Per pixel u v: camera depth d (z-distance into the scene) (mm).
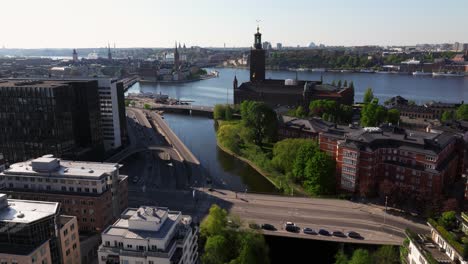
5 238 104250
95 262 133500
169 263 97500
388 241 137875
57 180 150000
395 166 178250
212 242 122062
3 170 170000
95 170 155125
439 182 165875
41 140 198375
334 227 149125
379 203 169000
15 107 196375
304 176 193125
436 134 195125
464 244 93125
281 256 145375
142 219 103688
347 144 179250
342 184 183375
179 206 170750
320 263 142125
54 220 110562
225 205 171000
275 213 162125
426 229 145250
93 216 147750
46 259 107938
